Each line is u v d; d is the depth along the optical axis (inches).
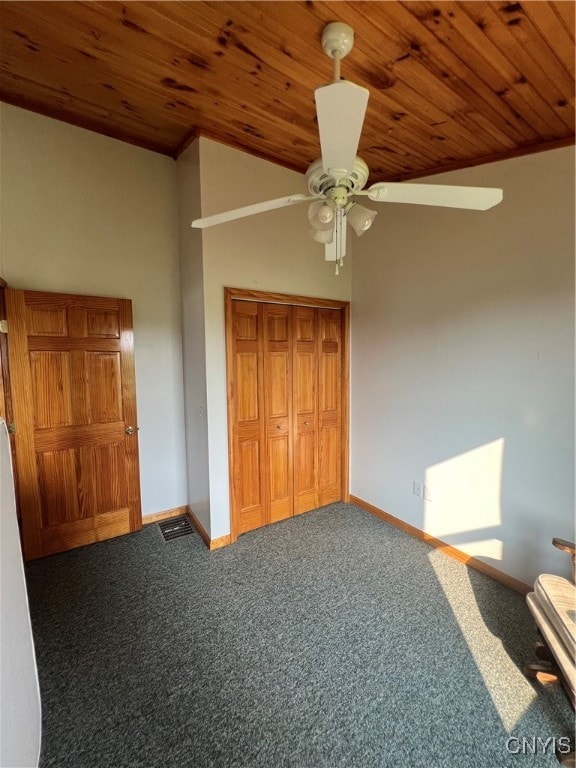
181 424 122.6
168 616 77.9
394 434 116.8
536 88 65.3
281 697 59.7
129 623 75.7
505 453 87.7
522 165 81.7
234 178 99.5
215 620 76.7
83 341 101.0
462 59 59.9
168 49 64.0
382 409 120.4
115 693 60.1
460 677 63.5
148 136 101.7
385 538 110.8
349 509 130.6
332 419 132.5
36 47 65.2
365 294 123.3
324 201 53.9
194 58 66.0
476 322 91.7
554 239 76.7
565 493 77.8
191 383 111.8
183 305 115.3
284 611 79.6
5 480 39.1
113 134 101.7
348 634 73.0
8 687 31.5
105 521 108.0
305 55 62.9
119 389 107.9
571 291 74.7
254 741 53.1
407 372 110.9
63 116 93.4
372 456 125.7
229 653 68.4
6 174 90.0
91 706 57.9
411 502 112.6
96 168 102.0
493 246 87.3
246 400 111.0
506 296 85.4
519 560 86.4
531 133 77.6
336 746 52.5
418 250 105.0
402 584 89.0
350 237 126.3
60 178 96.8
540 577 66.1
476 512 94.8
